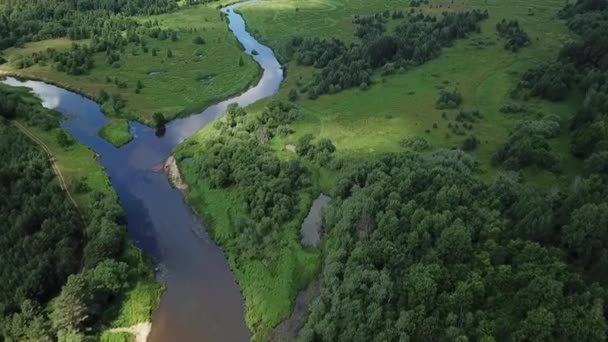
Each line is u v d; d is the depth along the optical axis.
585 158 134.25
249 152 150.12
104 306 109.06
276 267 119.31
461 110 175.25
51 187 134.12
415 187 119.75
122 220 133.62
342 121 176.38
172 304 113.56
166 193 149.12
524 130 149.38
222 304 114.12
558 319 80.56
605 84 161.50
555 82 174.88
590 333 77.94
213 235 132.25
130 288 114.19
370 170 134.00
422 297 91.75
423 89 196.25
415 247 103.69
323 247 122.12
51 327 98.88
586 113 146.50
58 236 118.00
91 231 124.12
